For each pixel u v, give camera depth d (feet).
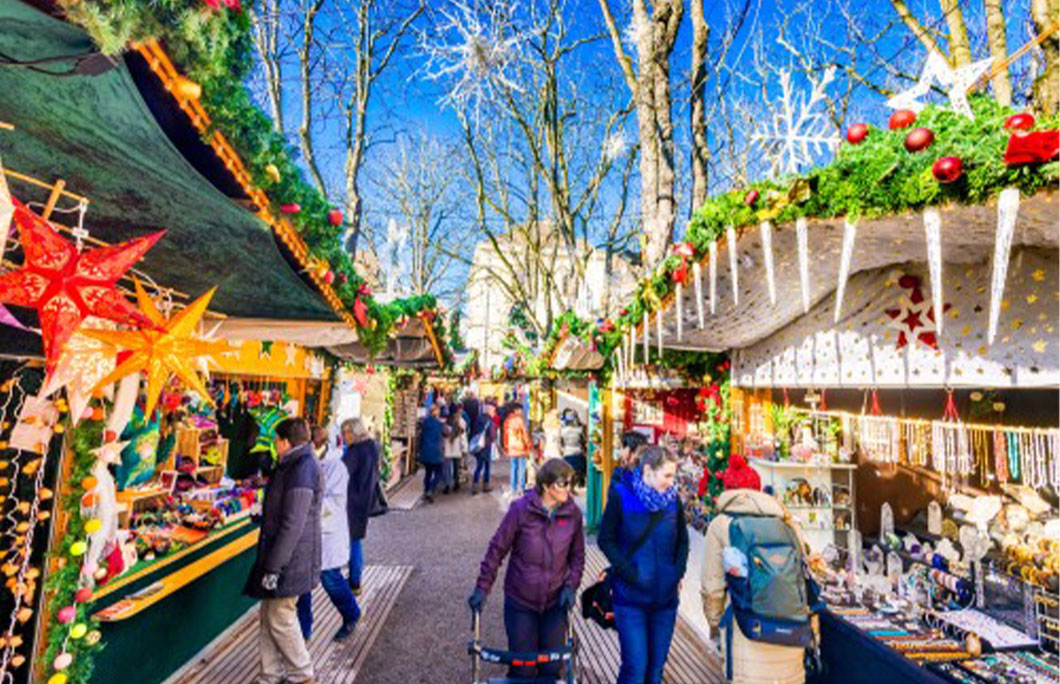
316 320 12.87
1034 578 11.24
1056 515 11.57
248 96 6.45
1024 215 7.61
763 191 9.09
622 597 11.39
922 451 13.04
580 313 30.83
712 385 20.48
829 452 16.70
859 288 13.58
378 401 38.40
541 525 10.87
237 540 16.31
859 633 11.60
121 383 9.84
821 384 14.76
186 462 16.37
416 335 28.55
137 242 5.69
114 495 10.17
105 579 10.83
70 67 4.55
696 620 17.12
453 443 38.93
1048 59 12.59
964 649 10.80
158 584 12.21
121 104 5.02
